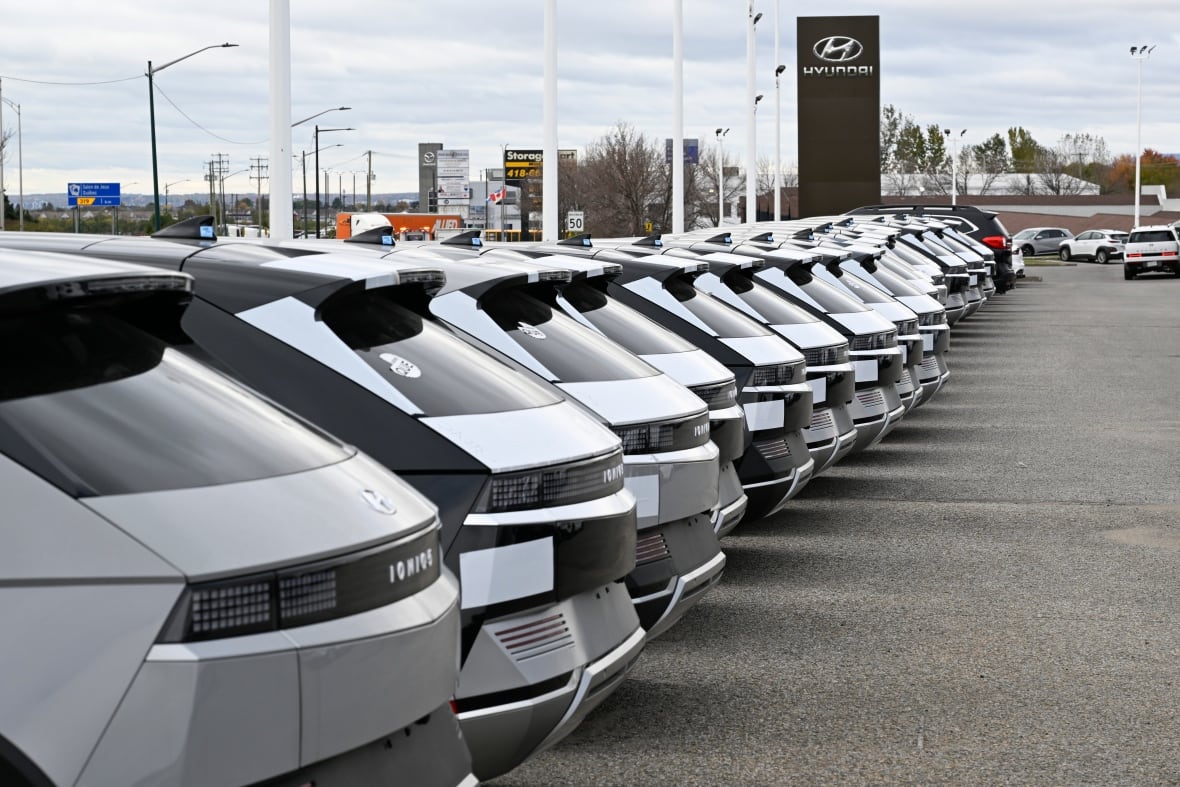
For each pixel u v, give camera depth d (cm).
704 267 904
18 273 307
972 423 1611
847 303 1168
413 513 332
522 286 629
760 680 662
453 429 458
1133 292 4491
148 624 271
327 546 297
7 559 272
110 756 266
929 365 1517
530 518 459
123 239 516
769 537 992
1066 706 624
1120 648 715
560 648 465
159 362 330
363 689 299
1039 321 3250
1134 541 977
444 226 7906
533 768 548
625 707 623
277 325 461
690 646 719
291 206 1291
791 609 793
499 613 450
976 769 548
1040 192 14650
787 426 875
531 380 514
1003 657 699
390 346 475
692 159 8725
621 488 505
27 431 284
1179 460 1333
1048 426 1577
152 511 281
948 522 1044
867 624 760
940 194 13750
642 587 584
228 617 278
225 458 307
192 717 271
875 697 636
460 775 338
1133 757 561
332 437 349
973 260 3012
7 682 267
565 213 8681
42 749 265
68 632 270
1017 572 884
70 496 278
